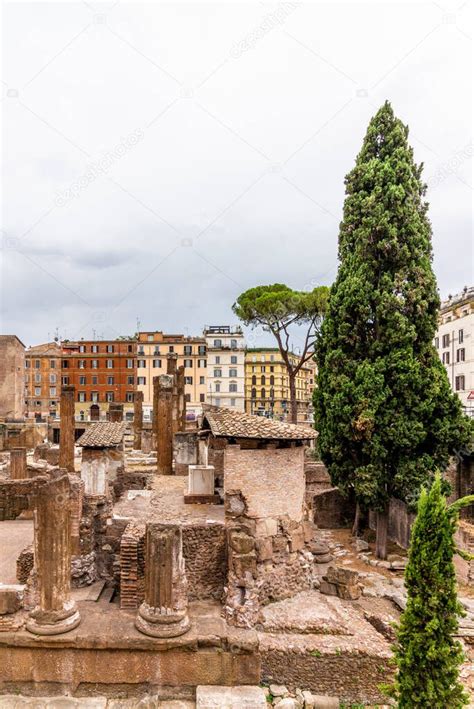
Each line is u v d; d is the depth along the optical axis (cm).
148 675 1336
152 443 4422
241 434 1717
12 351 7550
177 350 9900
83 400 10400
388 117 2816
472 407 4622
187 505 2152
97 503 1756
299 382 12581
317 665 1451
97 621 1408
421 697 1077
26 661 1320
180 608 1386
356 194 2808
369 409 2473
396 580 2214
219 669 1348
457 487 3069
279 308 5294
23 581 1619
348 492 2736
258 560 1705
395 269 2653
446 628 1093
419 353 2583
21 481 2577
